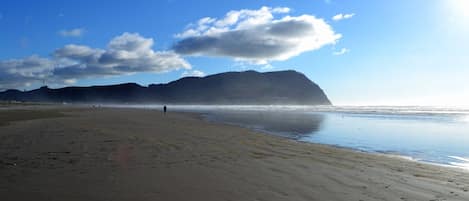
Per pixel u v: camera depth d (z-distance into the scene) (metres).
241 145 13.44
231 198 6.01
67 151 10.94
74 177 7.46
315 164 9.51
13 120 27.19
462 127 27.23
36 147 11.71
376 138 19.56
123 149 11.54
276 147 13.29
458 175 8.59
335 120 37.84
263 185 6.94
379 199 6.12
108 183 6.96
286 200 5.93
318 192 6.48
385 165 9.84
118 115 41.25
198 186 6.80
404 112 65.19
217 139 15.32
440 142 17.77
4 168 8.29
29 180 7.13
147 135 16.05
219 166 8.95
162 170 8.34
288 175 7.93
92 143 12.86
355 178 7.77
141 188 6.60
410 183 7.44
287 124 31.00
